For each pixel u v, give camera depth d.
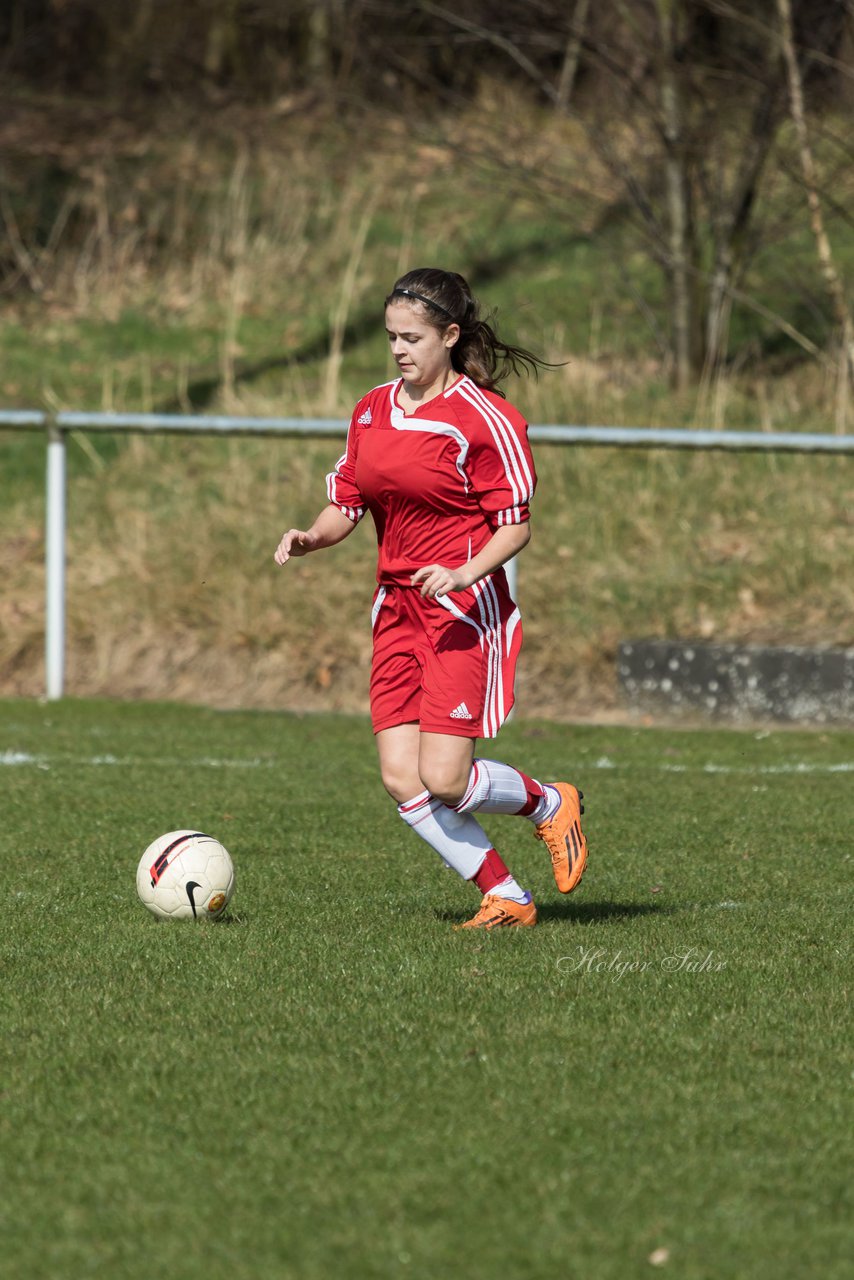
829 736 34.84
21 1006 14.00
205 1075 12.06
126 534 45.12
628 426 49.19
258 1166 10.22
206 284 64.69
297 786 27.73
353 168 72.06
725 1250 9.01
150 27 82.06
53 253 66.00
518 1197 9.72
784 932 17.31
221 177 72.06
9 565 44.94
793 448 36.62
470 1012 13.80
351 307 62.78
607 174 59.34
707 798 26.89
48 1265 8.84
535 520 44.53
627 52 51.16
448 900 19.06
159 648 41.38
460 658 16.16
